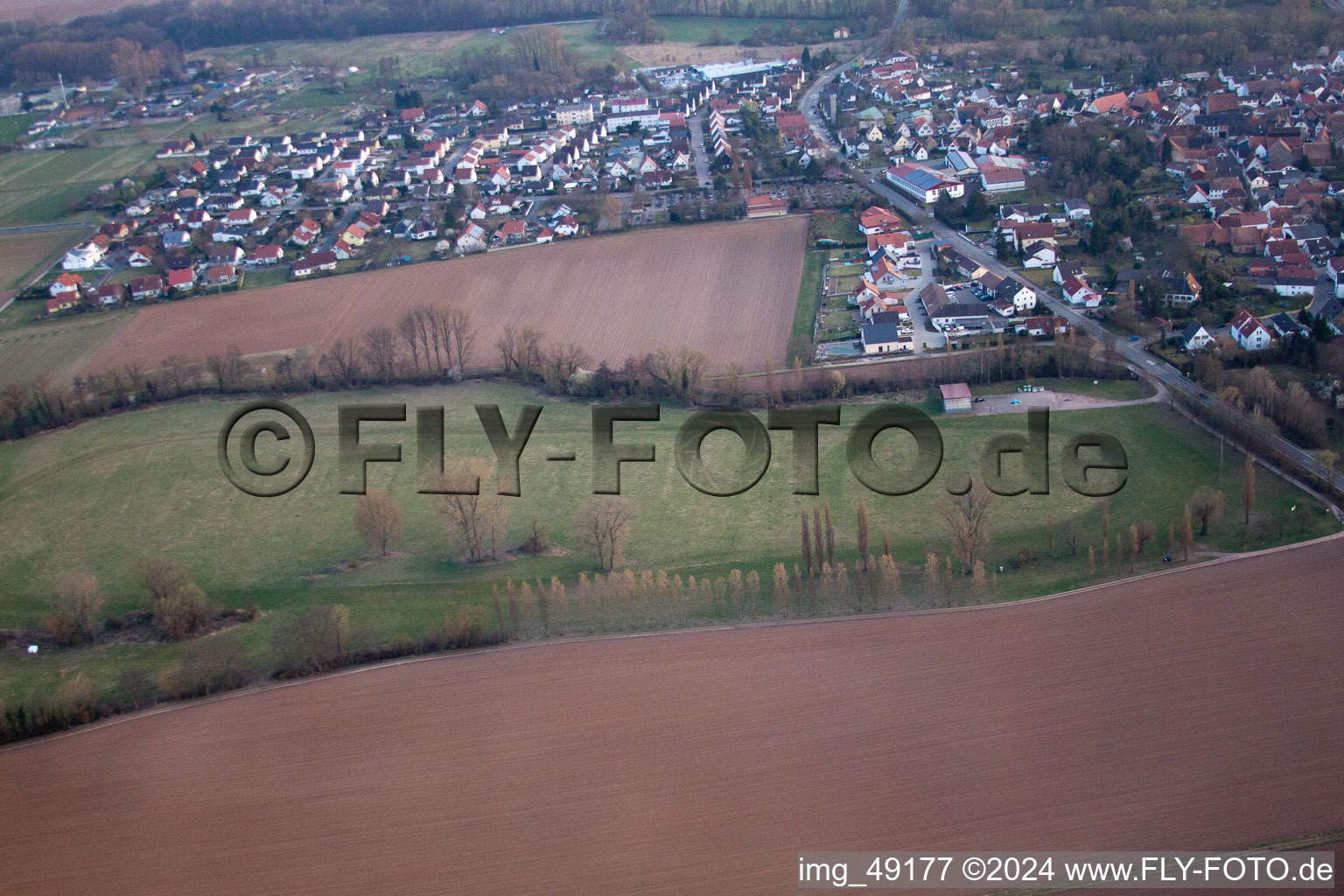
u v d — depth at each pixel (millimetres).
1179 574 160000
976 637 151625
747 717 141250
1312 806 121375
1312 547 162625
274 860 125625
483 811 130000
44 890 123875
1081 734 133500
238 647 159625
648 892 118250
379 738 142375
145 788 136875
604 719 142625
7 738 146375
